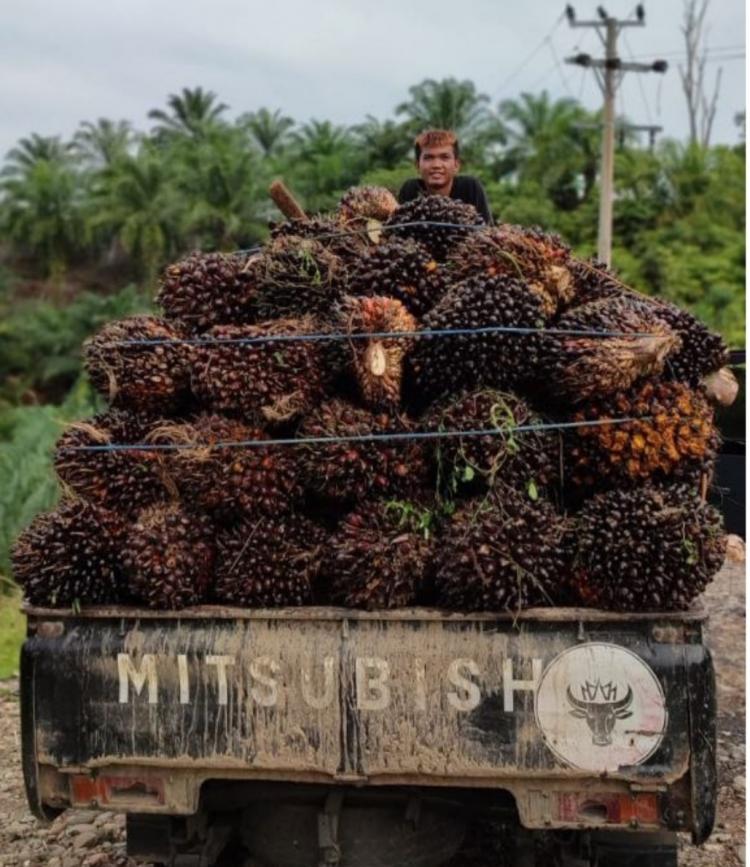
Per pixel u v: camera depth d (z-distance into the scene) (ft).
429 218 13.24
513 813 11.41
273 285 12.49
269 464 11.07
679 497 10.54
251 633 10.36
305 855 11.44
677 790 9.85
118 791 10.63
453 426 10.93
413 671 10.06
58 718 10.58
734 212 113.09
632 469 11.16
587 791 9.99
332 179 128.26
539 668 9.91
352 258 12.91
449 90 130.31
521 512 10.41
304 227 13.50
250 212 125.39
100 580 10.85
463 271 12.13
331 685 10.14
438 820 11.48
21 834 15.29
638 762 9.81
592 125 101.09
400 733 10.06
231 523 11.28
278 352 11.48
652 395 11.35
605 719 9.84
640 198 114.73
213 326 12.57
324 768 10.16
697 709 9.77
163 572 10.44
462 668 10.00
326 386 11.73
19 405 109.50
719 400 12.81
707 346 12.43
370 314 11.27
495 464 10.77
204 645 10.37
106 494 11.57
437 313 11.50
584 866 11.01
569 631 9.98
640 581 10.04
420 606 10.48
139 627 10.57
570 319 11.64
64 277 136.15
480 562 9.97
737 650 22.11
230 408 11.55
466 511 10.68
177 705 10.39
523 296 11.36
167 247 126.31
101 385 12.20
